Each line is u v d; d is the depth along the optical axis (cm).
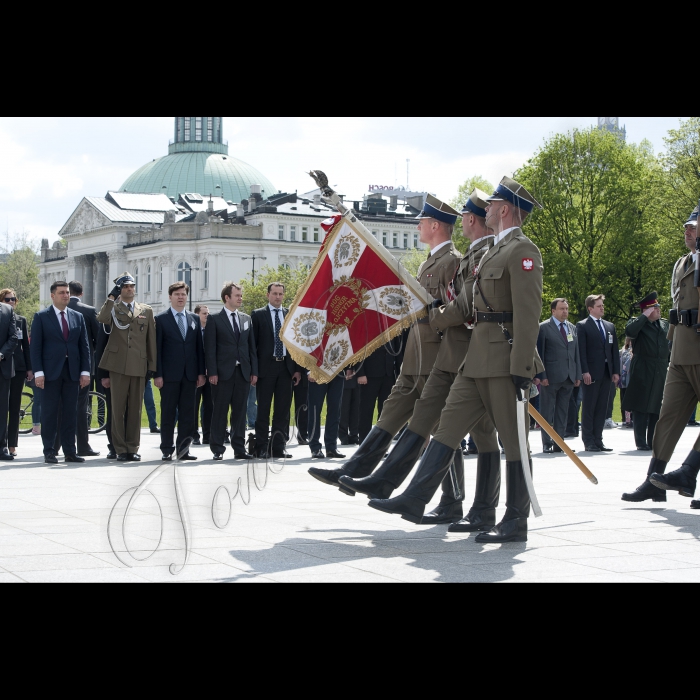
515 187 679
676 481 827
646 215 4862
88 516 759
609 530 718
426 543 662
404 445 725
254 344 1274
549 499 903
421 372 746
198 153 15038
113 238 12306
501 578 538
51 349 1229
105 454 1376
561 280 4738
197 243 11138
